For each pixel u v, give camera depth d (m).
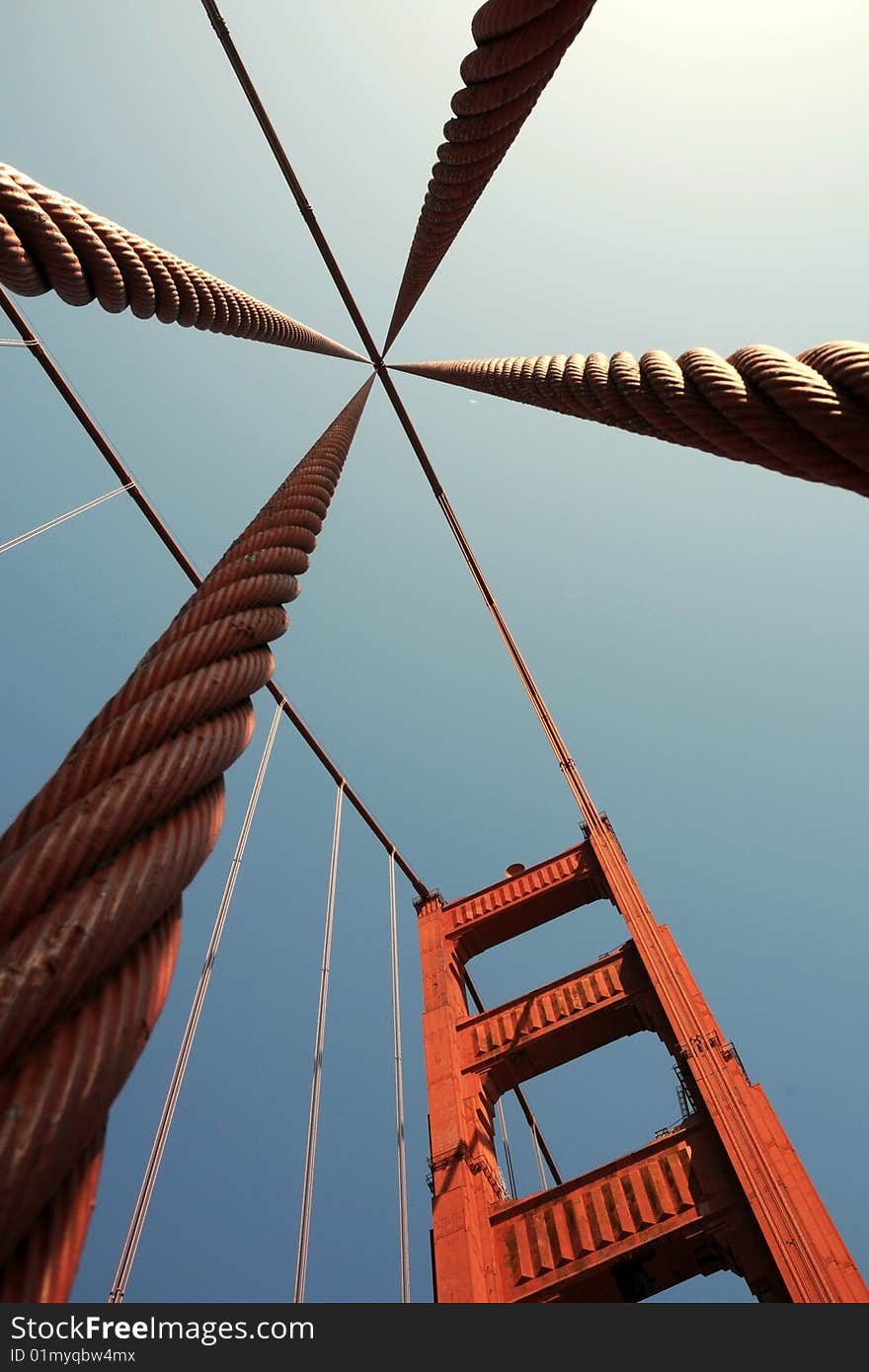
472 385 6.31
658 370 2.94
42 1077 1.16
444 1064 17.08
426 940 20.48
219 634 2.14
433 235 5.11
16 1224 1.08
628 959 17.52
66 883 1.38
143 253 3.91
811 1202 12.15
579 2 3.18
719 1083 14.08
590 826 20.72
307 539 3.19
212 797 1.78
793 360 2.64
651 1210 13.31
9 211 3.20
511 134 3.99
